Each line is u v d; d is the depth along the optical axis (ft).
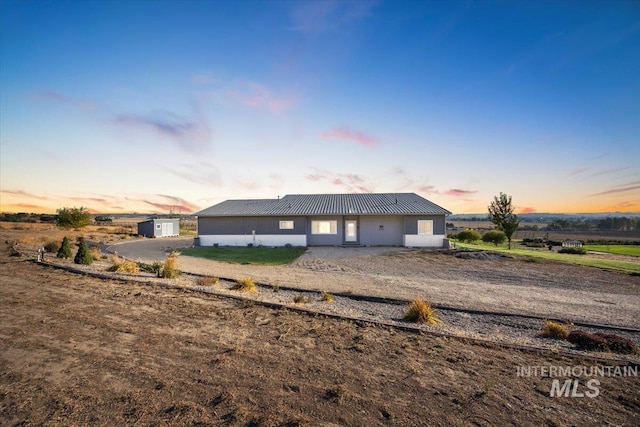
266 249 78.74
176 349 16.37
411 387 13.14
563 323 25.14
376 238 85.66
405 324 22.18
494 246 96.43
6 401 11.53
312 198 100.89
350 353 16.49
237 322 20.93
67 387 12.53
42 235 93.61
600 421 11.21
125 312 22.47
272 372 14.15
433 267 53.57
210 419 10.65
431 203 89.35
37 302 24.56
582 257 68.08
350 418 10.90
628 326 24.62
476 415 11.29
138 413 10.92
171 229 130.31
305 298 30.71
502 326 24.49
